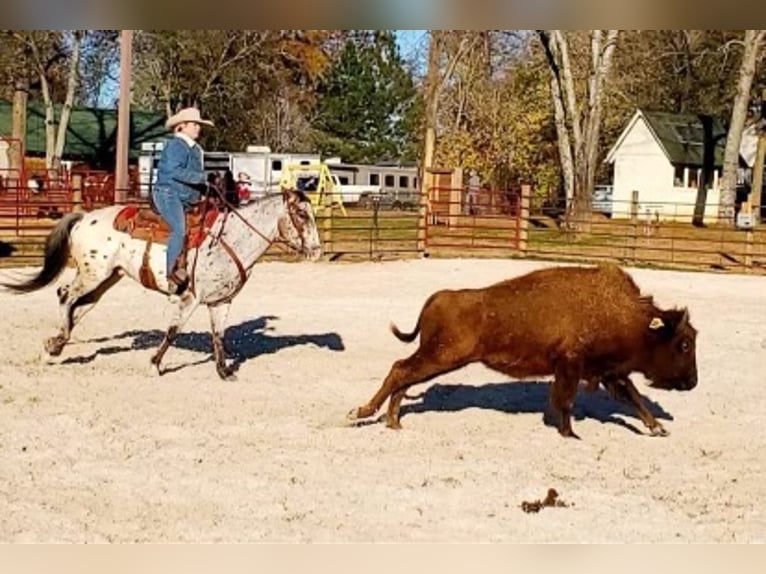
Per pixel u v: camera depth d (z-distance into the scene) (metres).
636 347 8.49
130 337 12.71
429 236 25.69
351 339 13.33
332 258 23.52
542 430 8.96
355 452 8.03
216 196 10.35
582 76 38.41
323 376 10.95
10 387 9.73
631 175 46.78
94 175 36.38
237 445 8.12
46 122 44.22
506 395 10.28
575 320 8.34
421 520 6.55
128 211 10.55
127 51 24.72
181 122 10.19
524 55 46.41
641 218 40.44
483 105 48.22
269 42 53.19
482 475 7.54
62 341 10.80
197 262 10.20
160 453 7.81
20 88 41.91
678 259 26.12
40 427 8.38
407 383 8.53
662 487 7.46
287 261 22.75
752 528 6.61
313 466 7.62
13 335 12.44
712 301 18.84
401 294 17.91
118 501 6.70
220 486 7.07
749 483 7.66
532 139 47.16
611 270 8.55
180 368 11.01
